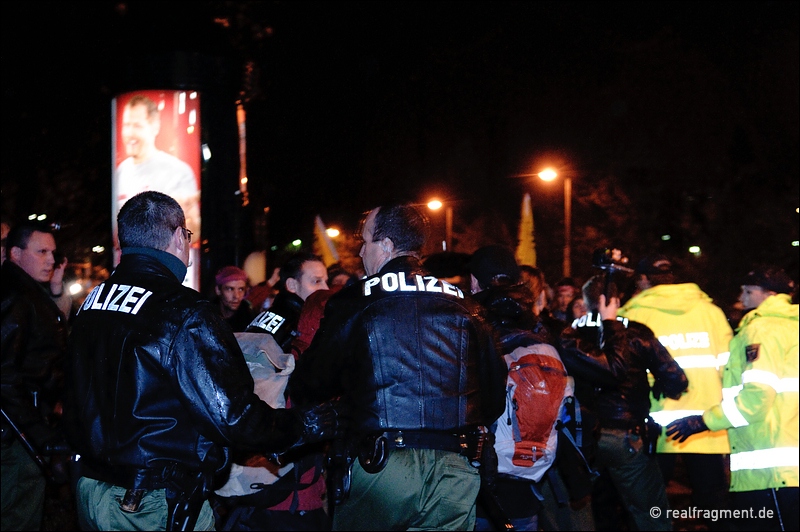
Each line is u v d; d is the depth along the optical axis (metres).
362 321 3.64
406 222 3.84
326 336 3.69
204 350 3.20
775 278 5.12
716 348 6.12
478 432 3.71
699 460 6.09
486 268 4.78
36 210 13.77
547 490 5.41
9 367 5.00
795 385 4.97
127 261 3.39
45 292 5.40
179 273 3.45
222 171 7.50
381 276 3.75
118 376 3.22
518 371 4.42
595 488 7.04
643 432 5.62
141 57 7.35
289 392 3.88
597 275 6.02
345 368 3.69
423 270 3.83
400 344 3.62
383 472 3.55
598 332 5.78
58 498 6.65
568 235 20.23
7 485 5.21
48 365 5.26
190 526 3.23
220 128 7.48
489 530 4.73
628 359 5.40
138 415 3.20
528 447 4.41
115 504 3.26
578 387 5.19
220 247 7.47
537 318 4.79
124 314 3.25
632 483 5.70
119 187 7.43
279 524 4.75
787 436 4.97
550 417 4.43
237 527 4.70
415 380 3.60
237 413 3.18
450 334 3.70
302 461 4.59
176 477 3.22
